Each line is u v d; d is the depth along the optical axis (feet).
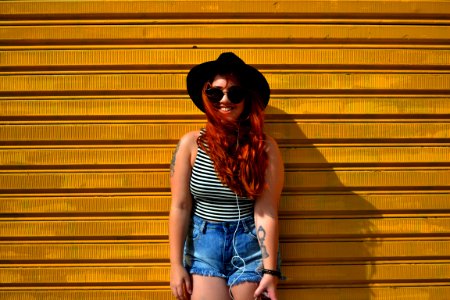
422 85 9.71
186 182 8.48
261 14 9.70
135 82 9.67
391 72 9.78
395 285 9.78
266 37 9.70
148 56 9.68
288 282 9.73
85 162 9.64
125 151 9.66
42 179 9.63
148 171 9.70
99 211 9.66
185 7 9.64
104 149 9.65
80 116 9.66
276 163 8.55
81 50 9.65
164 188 9.68
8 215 9.66
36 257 9.63
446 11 9.79
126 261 9.69
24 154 9.62
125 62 9.66
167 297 9.67
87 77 9.66
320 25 9.73
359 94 9.80
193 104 9.71
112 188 9.67
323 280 9.75
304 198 9.75
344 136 9.77
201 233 8.27
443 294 9.78
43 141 9.65
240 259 8.18
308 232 9.75
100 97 9.68
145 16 9.70
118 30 9.65
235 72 8.36
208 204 8.33
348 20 9.76
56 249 9.64
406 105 9.71
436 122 9.71
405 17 9.71
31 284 9.66
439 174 9.72
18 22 9.65
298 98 9.75
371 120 9.80
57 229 9.64
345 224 9.78
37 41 9.69
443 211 9.74
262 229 8.27
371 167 9.79
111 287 9.67
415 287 9.79
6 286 9.64
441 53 9.78
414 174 9.72
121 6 9.64
